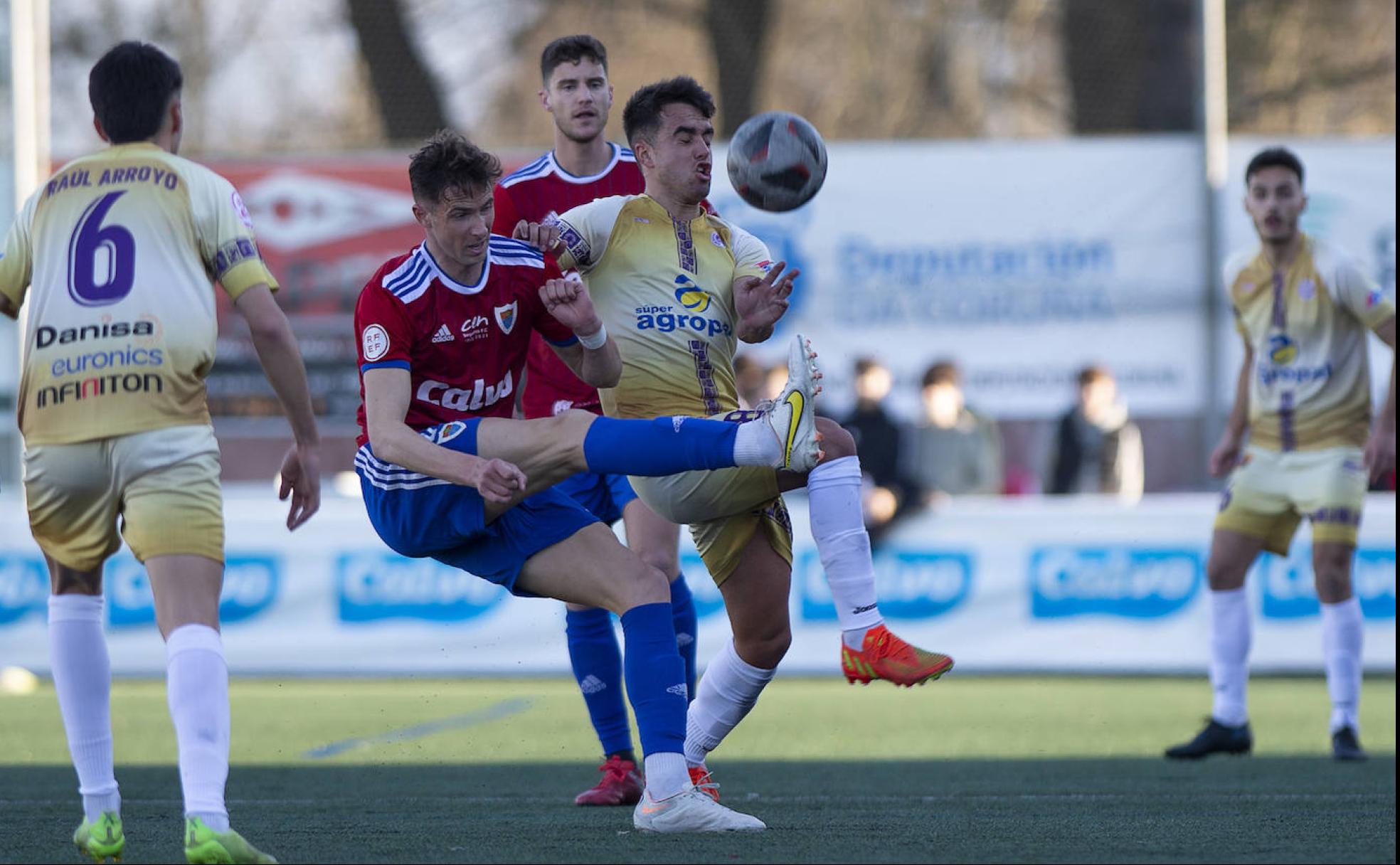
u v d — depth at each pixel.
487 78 61.47
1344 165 37.50
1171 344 37.78
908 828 16.05
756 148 17.08
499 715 32.94
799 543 37.47
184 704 13.23
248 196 37.62
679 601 19.95
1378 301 24.88
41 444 13.66
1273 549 25.86
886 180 37.97
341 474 38.72
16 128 37.00
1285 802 18.91
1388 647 37.28
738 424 14.80
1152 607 37.44
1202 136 37.59
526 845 14.78
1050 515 37.50
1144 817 17.28
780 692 38.66
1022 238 37.94
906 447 37.72
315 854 14.33
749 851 14.21
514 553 15.66
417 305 15.34
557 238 16.14
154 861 14.27
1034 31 61.38
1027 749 27.12
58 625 14.17
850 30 62.41
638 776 19.34
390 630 37.25
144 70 14.19
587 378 16.12
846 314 37.97
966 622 37.44
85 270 13.62
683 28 62.53
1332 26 55.25
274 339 13.98
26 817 18.03
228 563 37.06
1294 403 25.41
